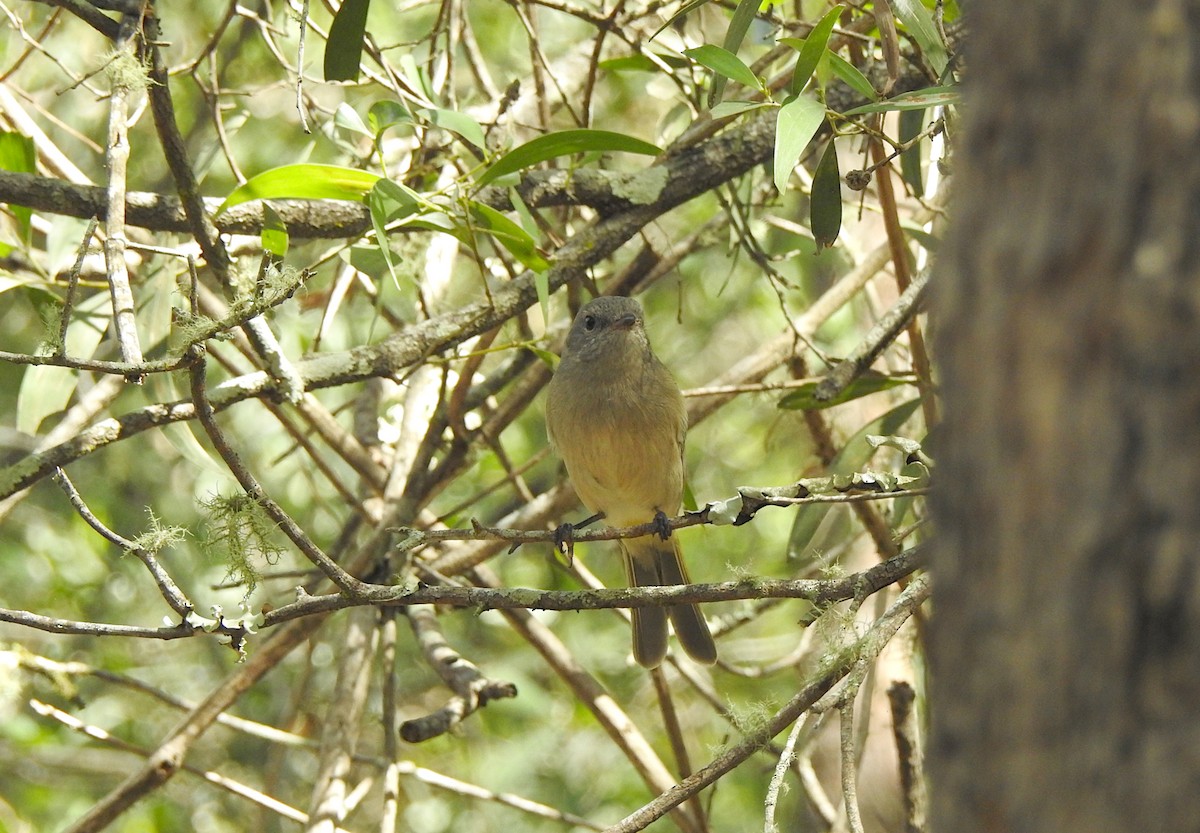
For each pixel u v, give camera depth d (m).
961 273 2.76
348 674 10.09
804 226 13.67
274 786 12.83
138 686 10.22
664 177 9.27
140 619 15.50
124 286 6.70
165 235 10.14
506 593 6.27
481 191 9.05
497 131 10.91
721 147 9.37
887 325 8.33
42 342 6.31
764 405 15.32
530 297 8.99
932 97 6.84
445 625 16.53
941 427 2.87
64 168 10.48
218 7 14.46
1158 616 2.48
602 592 6.27
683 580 10.60
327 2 9.58
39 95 14.32
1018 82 2.65
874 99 7.31
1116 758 2.51
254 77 14.27
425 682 16.70
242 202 7.81
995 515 2.67
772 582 6.27
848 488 6.38
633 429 9.91
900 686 9.41
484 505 15.57
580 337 10.06
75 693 9.91
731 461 17.34
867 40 8.85
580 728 16.48
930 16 8.02
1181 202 2.46
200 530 13.48
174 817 15.31
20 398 9.38
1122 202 2.50
